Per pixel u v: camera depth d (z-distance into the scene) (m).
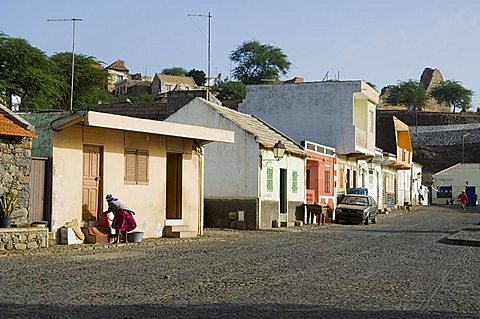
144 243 22.25
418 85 139.88
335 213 39.44
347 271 15.19
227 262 16.62
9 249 18.34
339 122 44.34
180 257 17.78
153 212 24.92
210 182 32.06
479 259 18.78
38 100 52.62
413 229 33.34
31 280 12.71
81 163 21.81
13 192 19.09
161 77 124.50
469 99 138.75
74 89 60.31
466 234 28.09
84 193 21.98
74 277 13.23
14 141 19.19
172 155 26.61
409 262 17.45
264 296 11.34
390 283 13.35
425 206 74.19
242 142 31.52
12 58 52.12
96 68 63.25
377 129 64.38
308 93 44.91
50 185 20.64
